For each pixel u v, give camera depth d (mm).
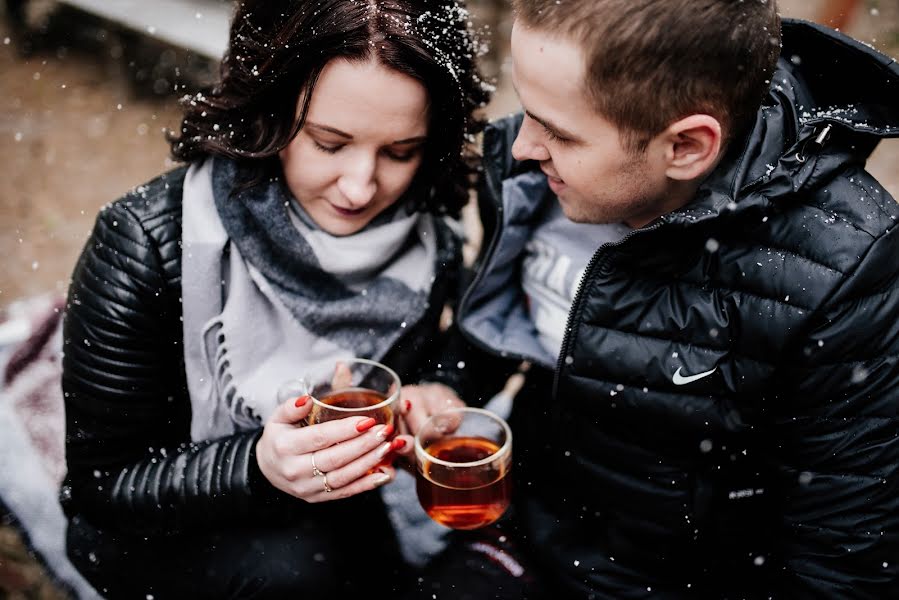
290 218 1614
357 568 1688
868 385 1344
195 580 1628
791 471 1451
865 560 1390
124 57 4254
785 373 1398
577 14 1254
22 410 2293
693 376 1420
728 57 1255
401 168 1527
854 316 1323
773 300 1363
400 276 1762
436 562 1696
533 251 1713
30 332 2518
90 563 1687
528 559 1707
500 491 1445
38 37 4539
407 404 1630
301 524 1645
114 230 1552
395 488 1881
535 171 1676
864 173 1433
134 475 1587
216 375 1650
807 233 1353
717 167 1383
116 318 1532
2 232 3203
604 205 1420
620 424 1520
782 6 4020
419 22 1403
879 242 1319
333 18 1353
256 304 1644
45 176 3551
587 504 1647
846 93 1499
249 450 1534
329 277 1677
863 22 3869
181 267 1567
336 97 1379
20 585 2000
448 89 1429
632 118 1293
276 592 1600
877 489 1367
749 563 1607
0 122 3912
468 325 1714
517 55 1343
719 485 1526
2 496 2082
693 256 1406
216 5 4281
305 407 1463
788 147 1397
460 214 1804
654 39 1227
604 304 1458
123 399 1567
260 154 1479
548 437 1712
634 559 1604
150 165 3643
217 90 1578
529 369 1803
